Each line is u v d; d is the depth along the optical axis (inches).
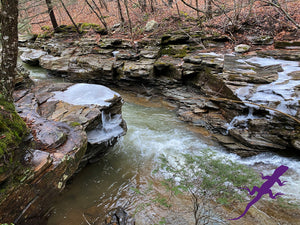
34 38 619.8
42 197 120.9
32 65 542.0
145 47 397.1
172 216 143.3
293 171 190.2
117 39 428.5
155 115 313.3
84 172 192.5
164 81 347.6
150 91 365.1
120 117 217.9
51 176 123.2
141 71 348.2
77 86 231.9
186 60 326.0
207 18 411.5
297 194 161.2
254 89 229.6
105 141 186.9
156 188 176.7
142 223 141.1
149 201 162.1
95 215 152.8
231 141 234.1
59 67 460.8
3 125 109.3
